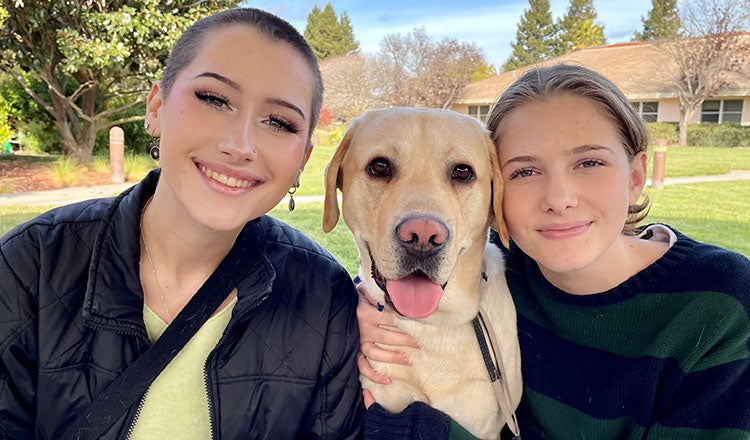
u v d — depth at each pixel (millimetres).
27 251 468
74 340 458
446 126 597
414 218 530
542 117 507
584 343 528
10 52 3146
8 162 3371
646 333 498
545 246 508
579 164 496
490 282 601
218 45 451
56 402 459
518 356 586
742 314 460
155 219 500
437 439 543
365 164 614
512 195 533
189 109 445
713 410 460
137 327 466
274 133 468
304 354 518
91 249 484
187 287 523
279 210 2117
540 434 568
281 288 530
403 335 585
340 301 558
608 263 509
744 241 1610
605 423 502
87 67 3172
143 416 486
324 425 549
